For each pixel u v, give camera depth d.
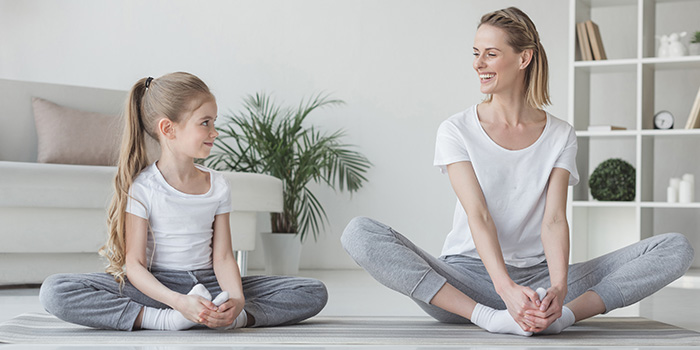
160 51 4.75
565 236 1.76
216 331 1.72
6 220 2.95
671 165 4.87
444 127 1.85
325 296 1.95
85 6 4.70
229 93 4.79
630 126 4.88
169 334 1.66
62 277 1.72
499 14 1.81
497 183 1.80
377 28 4.84
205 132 1.77
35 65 4.65
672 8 4.88
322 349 1.51
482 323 1.71
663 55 4.11
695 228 4.82
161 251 1.79
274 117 4.43
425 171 4.82
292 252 4.09
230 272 1.81
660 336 1.70
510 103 1.84
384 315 2.29
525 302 1.58
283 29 4.82
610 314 2.37
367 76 4.82
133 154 1.81
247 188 3.32
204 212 1.82
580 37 4.15
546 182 1.81
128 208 1.76
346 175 4.75
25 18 4.65
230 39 4.80
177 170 1.82
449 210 4.82
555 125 1.85
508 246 1.84
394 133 4.82
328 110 4.80
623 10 4.88
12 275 3.03
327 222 4.75
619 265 1.82
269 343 1.56
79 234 3.07
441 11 4.84
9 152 3.62
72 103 3.78
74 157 3.57
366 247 1.73
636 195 3.98
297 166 4.43
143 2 4.74
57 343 1.54
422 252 1.82
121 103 3.89
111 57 4.71
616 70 4.26
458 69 4.82
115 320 1.71
